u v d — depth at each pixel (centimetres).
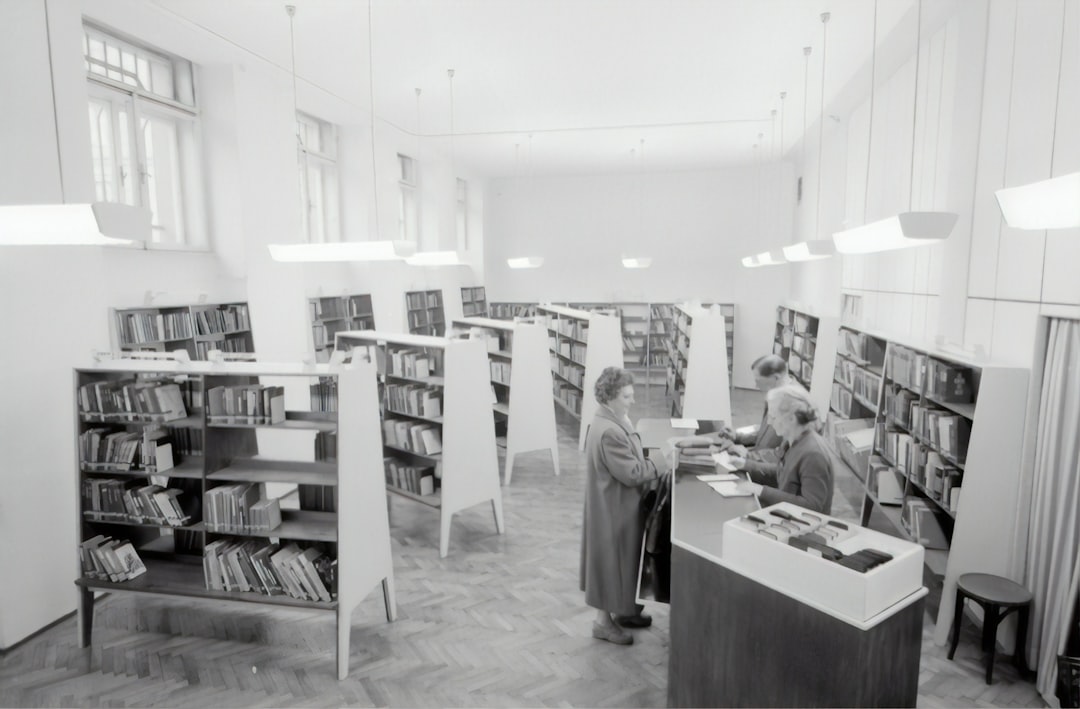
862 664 204
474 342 517
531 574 464
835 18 525
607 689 329
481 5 505
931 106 538
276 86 698
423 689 333
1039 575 333
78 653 374
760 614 233
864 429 581
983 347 396
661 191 1323
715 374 823
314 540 371
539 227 1397
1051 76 342
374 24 544
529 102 790
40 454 400
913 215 286
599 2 502
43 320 402
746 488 320
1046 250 342
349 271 962
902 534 446
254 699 328
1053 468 324
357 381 365
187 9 512
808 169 1066
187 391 398
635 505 348
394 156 961
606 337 785
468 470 513
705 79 695
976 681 334
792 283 1191
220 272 664
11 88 384
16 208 241
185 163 649
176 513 377
